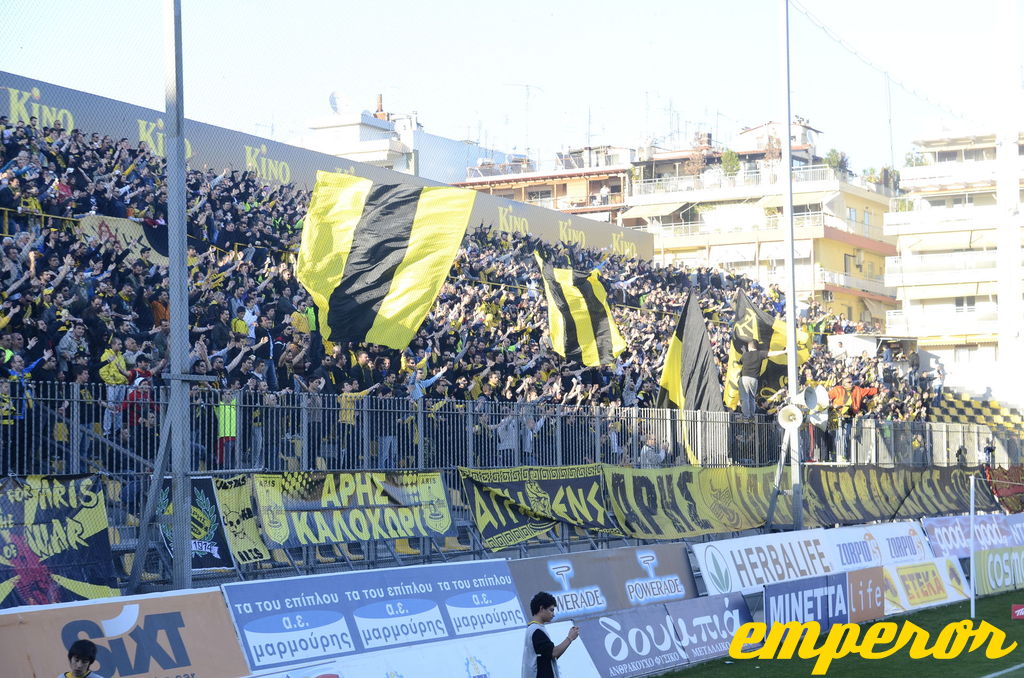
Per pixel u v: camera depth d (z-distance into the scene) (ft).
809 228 301.84
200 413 67.26
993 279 306.14
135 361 82.02
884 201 337.52
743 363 132.57
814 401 107.55
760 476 110.22
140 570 57.62
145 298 91.76
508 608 66.95
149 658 50.55
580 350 113.50
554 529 88.79
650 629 71.87
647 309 167.53
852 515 120.16
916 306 317.83
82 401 62.49
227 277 99.86
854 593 90.74
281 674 50.42
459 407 84.43
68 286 83.25
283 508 69.15
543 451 89.15
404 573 62.90
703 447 104.78
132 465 64.44
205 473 64.95
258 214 114.21
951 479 141.59
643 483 95.50
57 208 92.84
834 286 295.28
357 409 76.28
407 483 76.84
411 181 145.38
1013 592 115.96
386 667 55.31
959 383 238.27
